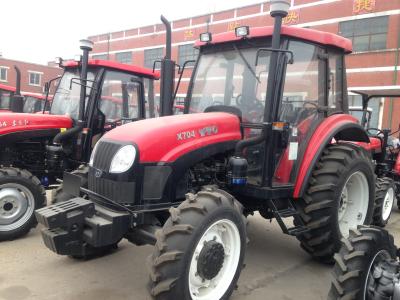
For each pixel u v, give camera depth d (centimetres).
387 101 1684
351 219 462
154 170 337
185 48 2584
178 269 288
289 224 457
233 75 426
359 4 1831
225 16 2355
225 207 318
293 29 390
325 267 440
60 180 582
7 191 480
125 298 349
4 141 540
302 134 418
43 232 326
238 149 368
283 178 404
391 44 1741
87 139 584
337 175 410
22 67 3222
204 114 393
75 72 639
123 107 628
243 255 339
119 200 330
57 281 378
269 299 361
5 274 390
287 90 397
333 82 461
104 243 314
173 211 305
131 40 2964
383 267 291
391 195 651
